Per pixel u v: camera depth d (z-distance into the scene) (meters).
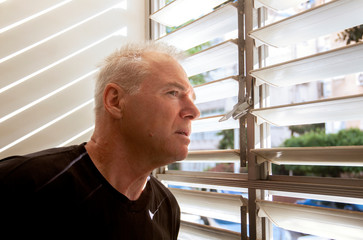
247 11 1.14
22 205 0.66
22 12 1.32
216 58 1.26
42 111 1.34
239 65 1.13
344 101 0.82
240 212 1.12
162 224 0.89
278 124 1.04
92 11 1.51
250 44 1.12
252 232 1.05
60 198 0.69
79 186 0.71
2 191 0.65
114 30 1.57
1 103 1.25
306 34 0.98
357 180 0.86
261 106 1.12
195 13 1.43
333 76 0.92
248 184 1.08
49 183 0.69
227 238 1.15
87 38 1.48
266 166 1.09
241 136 1.12
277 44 1.06
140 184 0.81
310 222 0.90
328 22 0.91
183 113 0.75
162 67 0.75
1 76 1.25
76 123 1.43
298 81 1.00
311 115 0.94
